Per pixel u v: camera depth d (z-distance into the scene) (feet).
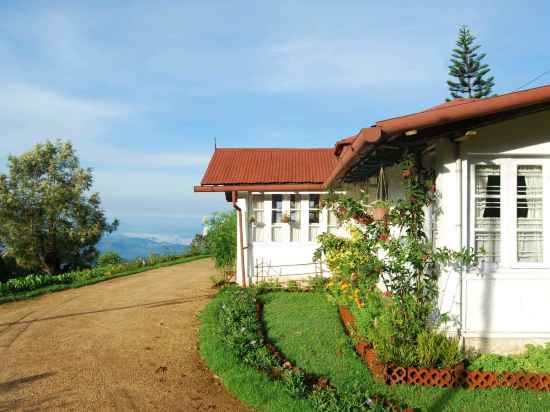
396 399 16.70
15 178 84.23
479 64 94.27
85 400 17.37
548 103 18.92
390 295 20.70
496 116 19.54
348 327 25.95
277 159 49.26
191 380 19.52
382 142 18.40
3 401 17.26
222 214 47.52
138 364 21.48
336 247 31.35
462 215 20.58
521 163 20.85
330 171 45.27
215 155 51.11
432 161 23.27
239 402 17.34
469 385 18.01
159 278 51.19
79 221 87.45
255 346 22.17
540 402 16.72
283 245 43.29
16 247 82.23
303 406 15.71
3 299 37.42
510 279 20.63
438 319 20.12
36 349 23.85
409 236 20.21
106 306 35.09
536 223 21.01
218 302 33.88
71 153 88.28
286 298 35.47
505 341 20.56
